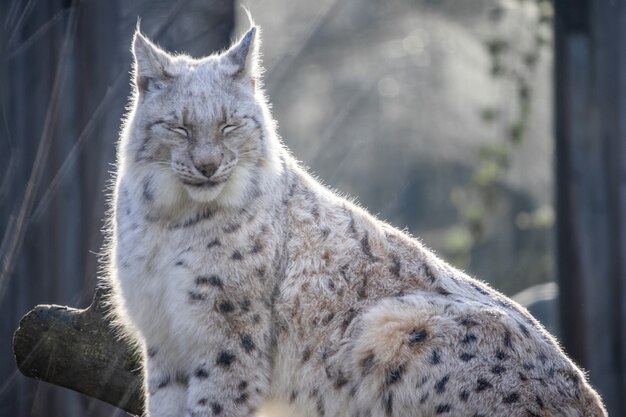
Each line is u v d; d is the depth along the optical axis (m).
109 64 13.40
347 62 35.34
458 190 25.31
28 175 13.67
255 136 9.48
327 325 9.55
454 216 37.44
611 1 15.83
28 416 14.04
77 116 13.58
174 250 9.38
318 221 9.74
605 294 16.03
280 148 9.85
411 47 35.00
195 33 13.70
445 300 9.62
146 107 9.41
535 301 20.77
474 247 30.70
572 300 16.23
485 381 9.16
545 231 31.31
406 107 37.00
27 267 14.01
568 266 16.33
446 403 9.16
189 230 9.37
